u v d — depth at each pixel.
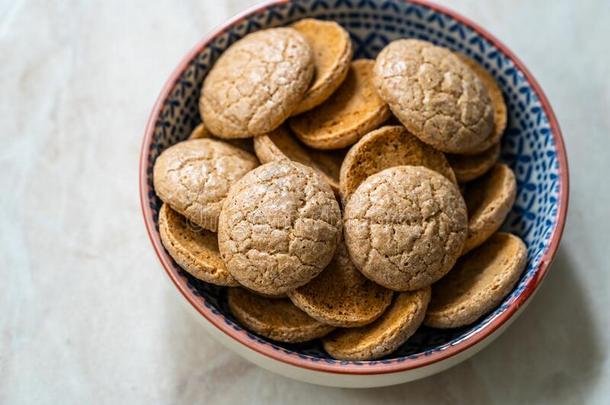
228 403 0.35
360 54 0.38
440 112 0.33
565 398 0.35
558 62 0.41
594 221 0.38
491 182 0.35
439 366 0.31
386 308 0.33
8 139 0.40
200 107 0.35
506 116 0.36
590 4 0.42
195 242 0.33
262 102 0.34
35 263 0.38
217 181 0.33
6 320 0.37
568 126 0.40
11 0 0.42
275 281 0.32
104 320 0.37
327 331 0.33
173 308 0.37
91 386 0.36
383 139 0.34
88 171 0.39
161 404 0.35
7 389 0.36
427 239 0.32
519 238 0.35
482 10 0.42
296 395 0.35
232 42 0.36
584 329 0.36
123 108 0.41
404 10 0.37
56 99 0.41
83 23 0.42
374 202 0.32
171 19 0.42
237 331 0.31
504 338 0.36
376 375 0.31
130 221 0.39
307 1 0.36
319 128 0.35
